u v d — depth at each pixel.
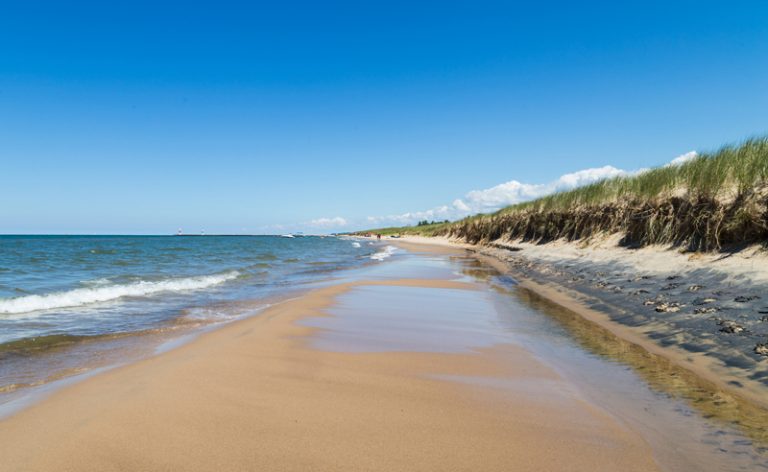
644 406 4.47
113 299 12.84
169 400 4.58
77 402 4.52
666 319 7.54
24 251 40.47
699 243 11.46
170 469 3.28
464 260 29.19
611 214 19.28
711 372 5.31
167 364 5.86
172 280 17.30
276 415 4.28
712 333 6.33
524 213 34.03
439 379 5.46
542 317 9.47
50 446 3.61
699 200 12.08
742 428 3.91
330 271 22.22
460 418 4.27
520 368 5.91
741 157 11.93
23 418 4.14
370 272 21.14
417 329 8.47
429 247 53.84
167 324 9.16
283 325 8.56
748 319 6.38
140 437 3.77
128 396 4.68
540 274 16.56
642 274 11.43
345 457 3.49
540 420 4.22
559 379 5.43
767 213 9.25
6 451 3.53
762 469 3.26
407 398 4.80
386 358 6.39
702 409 4.34
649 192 16.09
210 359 6.11
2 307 10.83
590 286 12.07
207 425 4.02
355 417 4.26
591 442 3.76
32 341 7.50
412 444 3.72
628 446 3.68
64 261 27.56
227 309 11.12
